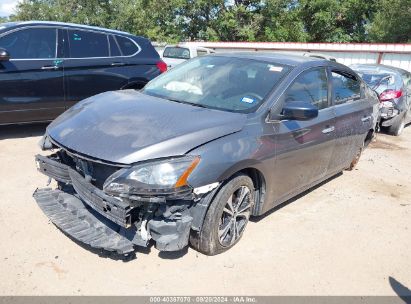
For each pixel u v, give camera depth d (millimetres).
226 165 3178
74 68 6543
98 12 30688
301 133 3994
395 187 5762
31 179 4738
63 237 3549
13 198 4215
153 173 2896
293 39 28516
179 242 3086
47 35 6359
